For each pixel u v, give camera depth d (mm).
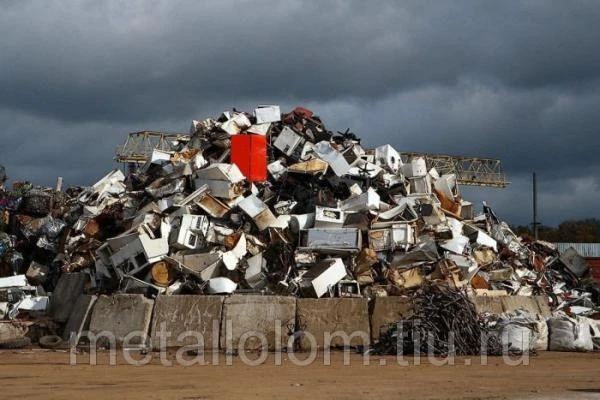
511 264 35938
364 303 27656
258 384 17531
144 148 56781
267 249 29812
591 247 67875
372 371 20812
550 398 15797
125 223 31031
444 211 33844
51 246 34875
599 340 28734
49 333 28953
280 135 34656
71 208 36375
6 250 34688
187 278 28500
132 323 26922
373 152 37281
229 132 34406
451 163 66062
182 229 28750
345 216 30516
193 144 35219
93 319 27469
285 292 28281
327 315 27312
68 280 30812
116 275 29250
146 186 32719
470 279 31406
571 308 36594
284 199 32656
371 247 30250
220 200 30281
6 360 23422
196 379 18516
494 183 67375
